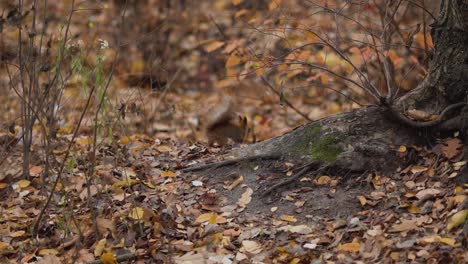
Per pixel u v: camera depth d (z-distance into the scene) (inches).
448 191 349.4
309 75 626.8
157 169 425.4
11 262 350.3
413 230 329.7
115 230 364.5
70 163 375.6
